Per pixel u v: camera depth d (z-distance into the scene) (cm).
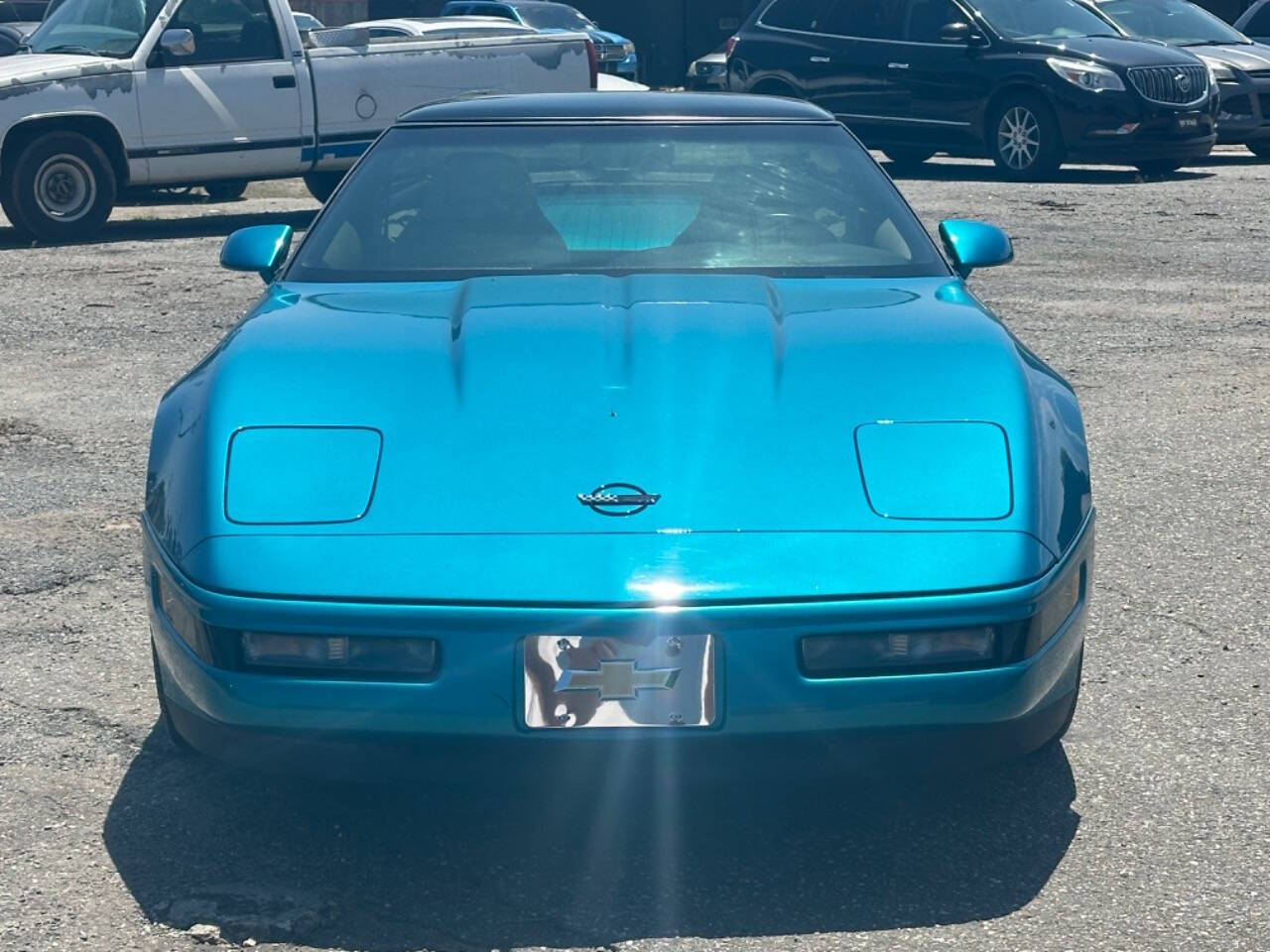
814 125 452
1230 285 955
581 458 305
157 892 302
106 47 1220
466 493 299
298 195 1527
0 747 366
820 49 1620
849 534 293
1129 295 926
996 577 290
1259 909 293
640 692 284
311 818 332
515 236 407
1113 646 425
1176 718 379
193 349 804
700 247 403
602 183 425
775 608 283
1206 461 598
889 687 287
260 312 374
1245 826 326
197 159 1228
